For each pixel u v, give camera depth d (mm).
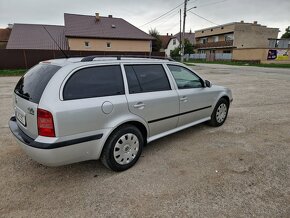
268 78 14273
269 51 32312
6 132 4383
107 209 2305
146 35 31984
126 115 2910
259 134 4398
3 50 18859
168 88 3539
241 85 11203
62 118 2367
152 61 3418
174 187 2664
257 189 2631
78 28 29234
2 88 10062
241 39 40688
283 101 7492
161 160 3312
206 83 4305
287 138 4211
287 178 2859
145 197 2488
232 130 4598
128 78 3025
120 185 2703
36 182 2754
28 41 28016
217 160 3324
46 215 2219
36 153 2395
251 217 2201
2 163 3191
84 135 2559
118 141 2883
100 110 2637
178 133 4398
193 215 2227
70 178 2846
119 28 31422
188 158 3383
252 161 3299
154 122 3324
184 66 3947
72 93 2498
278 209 2309
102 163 3039
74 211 2275
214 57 41781
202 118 4348
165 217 2201
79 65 2629
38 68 2979
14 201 2412
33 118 2463
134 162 3137
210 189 2627
